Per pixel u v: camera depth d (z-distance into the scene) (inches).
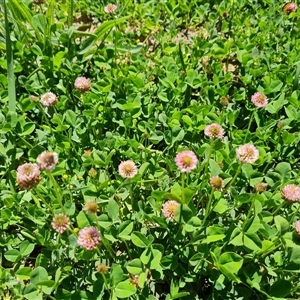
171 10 18.4
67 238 11.5
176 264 11.0
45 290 10.5
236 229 10.7
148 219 11.5
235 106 15.2
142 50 17.1
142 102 14.7
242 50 16.1
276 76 15.5
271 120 14.2
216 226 11.0
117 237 11.1
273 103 14.5
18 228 12.9
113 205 11.1
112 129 14.6
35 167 10.4
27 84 14.8
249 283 10.5
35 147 12.6
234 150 12.6
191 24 18.7
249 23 18.2
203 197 12.7
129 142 13.3
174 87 14.8
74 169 13.4
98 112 14.6
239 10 18.6
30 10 16.7
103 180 12.6
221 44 16.2
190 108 14.1
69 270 11.4
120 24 18.0
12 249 11.5
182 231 11.1
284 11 17.4
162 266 11.0
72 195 13.0
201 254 10.7
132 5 18.6
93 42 15.8
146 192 13.0
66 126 13.8
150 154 13.5
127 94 15.0
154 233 12.1
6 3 15.8
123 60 16.9
